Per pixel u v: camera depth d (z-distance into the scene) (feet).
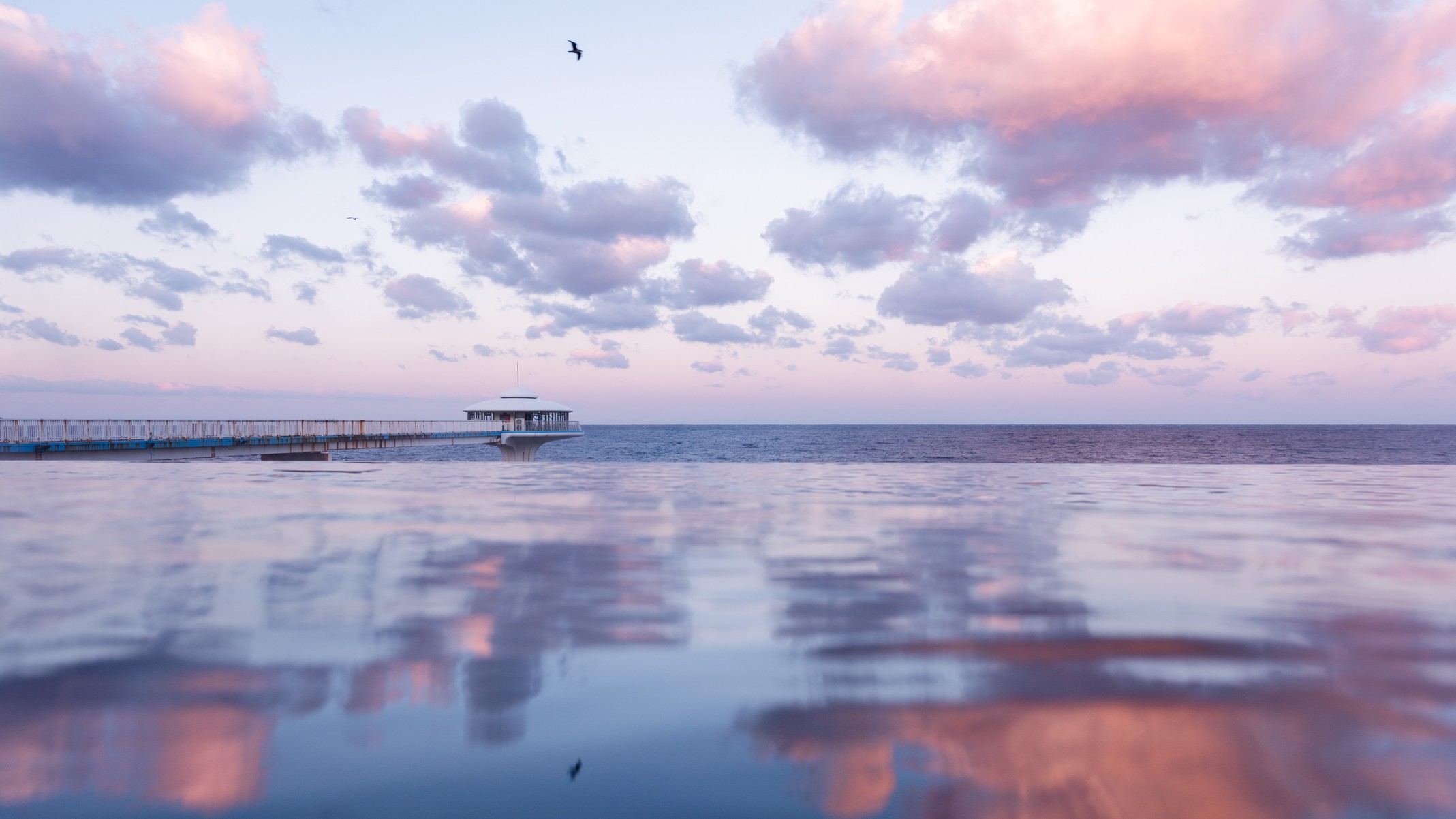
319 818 5.44
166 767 6.24
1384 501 31.19
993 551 17.83
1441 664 8.96
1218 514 26.08
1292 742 6.75
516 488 37.40
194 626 10.66
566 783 6.01
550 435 256.52
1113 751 6.58
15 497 31.04
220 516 24.41
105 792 5.81
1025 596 12.84
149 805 5.63
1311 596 12.82
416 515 24.91
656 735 6.93
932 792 5.83
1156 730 7.01
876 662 9.12
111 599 12.35
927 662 9.11
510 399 265.75
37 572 14.65
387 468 58.29
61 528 21.25
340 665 8.95
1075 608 11.92
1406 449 329.93
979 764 6.33
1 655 9.21
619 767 6.29
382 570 15.02
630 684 8.32
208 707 7.56
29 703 7.63
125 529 21.15
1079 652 9.50
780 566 15.57
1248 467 60.85
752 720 7.30
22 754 6.47
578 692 8.06
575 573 14.82
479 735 6.91
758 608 11.88
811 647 9.74
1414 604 12.15
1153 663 9.02
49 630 10.40
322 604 12.04
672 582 13.96
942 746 6.70
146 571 14.83
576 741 6.80
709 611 11.69
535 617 11.31
